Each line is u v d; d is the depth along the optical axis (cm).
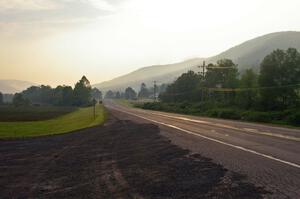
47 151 1820
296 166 1241
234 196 860
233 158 1455
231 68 10200
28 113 9850
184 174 1148
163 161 1427
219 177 1088
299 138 2284
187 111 8638
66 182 1057
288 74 7606
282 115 5072
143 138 2425
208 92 9881
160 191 920
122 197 865
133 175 1144
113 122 4516
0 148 1997
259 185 968
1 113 9688
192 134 2672
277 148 1755
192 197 858
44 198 878
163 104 11631
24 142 2334
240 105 8231
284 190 908
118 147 1948
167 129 3216
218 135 2561
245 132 2822
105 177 1117
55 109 13388
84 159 1518
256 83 8288
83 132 3138
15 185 1033
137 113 7625
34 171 1255
